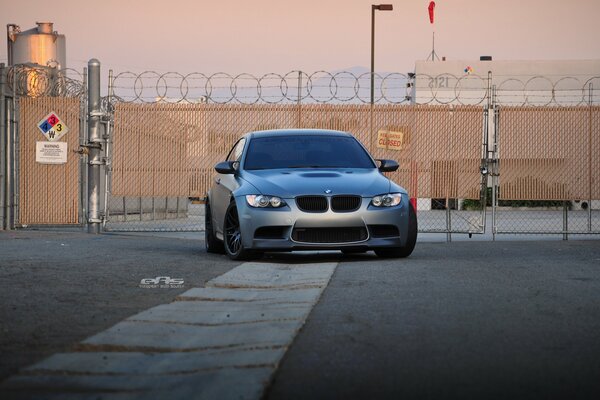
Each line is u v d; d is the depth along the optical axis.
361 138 19.83
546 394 4.87
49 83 22.27
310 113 19.70
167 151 20.31
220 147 20.05
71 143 21.78
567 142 20.03
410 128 19.83
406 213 13.76
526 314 7.71
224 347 6.21
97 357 5.87
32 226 23.14
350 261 13.54
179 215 36.06
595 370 5.46
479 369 5.48
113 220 27.42
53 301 8.73
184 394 4.78
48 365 5.57
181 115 20.19
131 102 20.33
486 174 19.92
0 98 21.45
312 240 13.33
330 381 5.16
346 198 13.45
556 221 33.81
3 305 8.38
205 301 8.88
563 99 61.41
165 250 15.98
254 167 14.83
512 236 24.47
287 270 12.16
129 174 20.52
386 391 4.94
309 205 13.37
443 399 4.77
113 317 7.74
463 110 19.89
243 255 13.77
